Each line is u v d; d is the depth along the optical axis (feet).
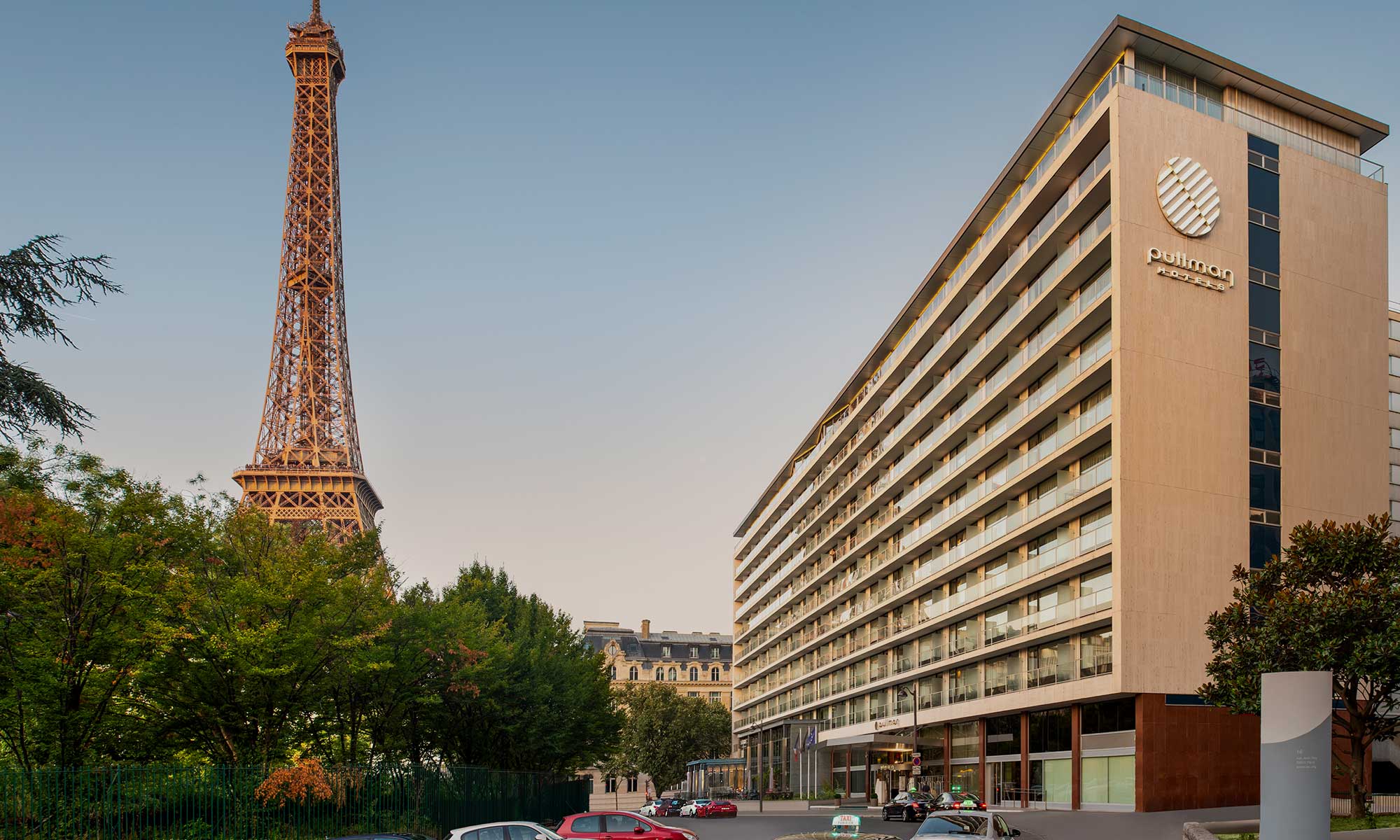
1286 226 158.40
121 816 85.87
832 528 289.53
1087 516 155.63
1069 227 164.25
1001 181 186.50
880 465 248.11
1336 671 107.04
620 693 261.65
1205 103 159.12
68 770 85.51
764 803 292.61
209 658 107.45
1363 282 162.20
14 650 99.14
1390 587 105.40
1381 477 156.97
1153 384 144.97
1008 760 180.04
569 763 215.31
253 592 109.50
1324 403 155.43
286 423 444.96
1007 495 179.32
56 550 98.99
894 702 236.02
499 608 189.26
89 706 104.63
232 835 91.45
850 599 270.46
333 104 506.07
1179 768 139.03
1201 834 88.74
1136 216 147.95
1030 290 172.55
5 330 71.46
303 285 467.11
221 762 116.06
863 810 214.90
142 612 104.01
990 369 192.75
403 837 74.90
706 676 552.00
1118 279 145.59
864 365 266.77
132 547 105.60
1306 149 163.32
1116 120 149.38
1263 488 148.87
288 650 110.32
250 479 402.52
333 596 116.06
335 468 429.38
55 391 72.02
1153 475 143.23
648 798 338.75
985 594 184.14
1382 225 166.09
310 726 132.67
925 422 220.23
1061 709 163.32
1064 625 156.04
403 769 108.27
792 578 337.93
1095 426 149.38
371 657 120.26
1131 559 140.67
